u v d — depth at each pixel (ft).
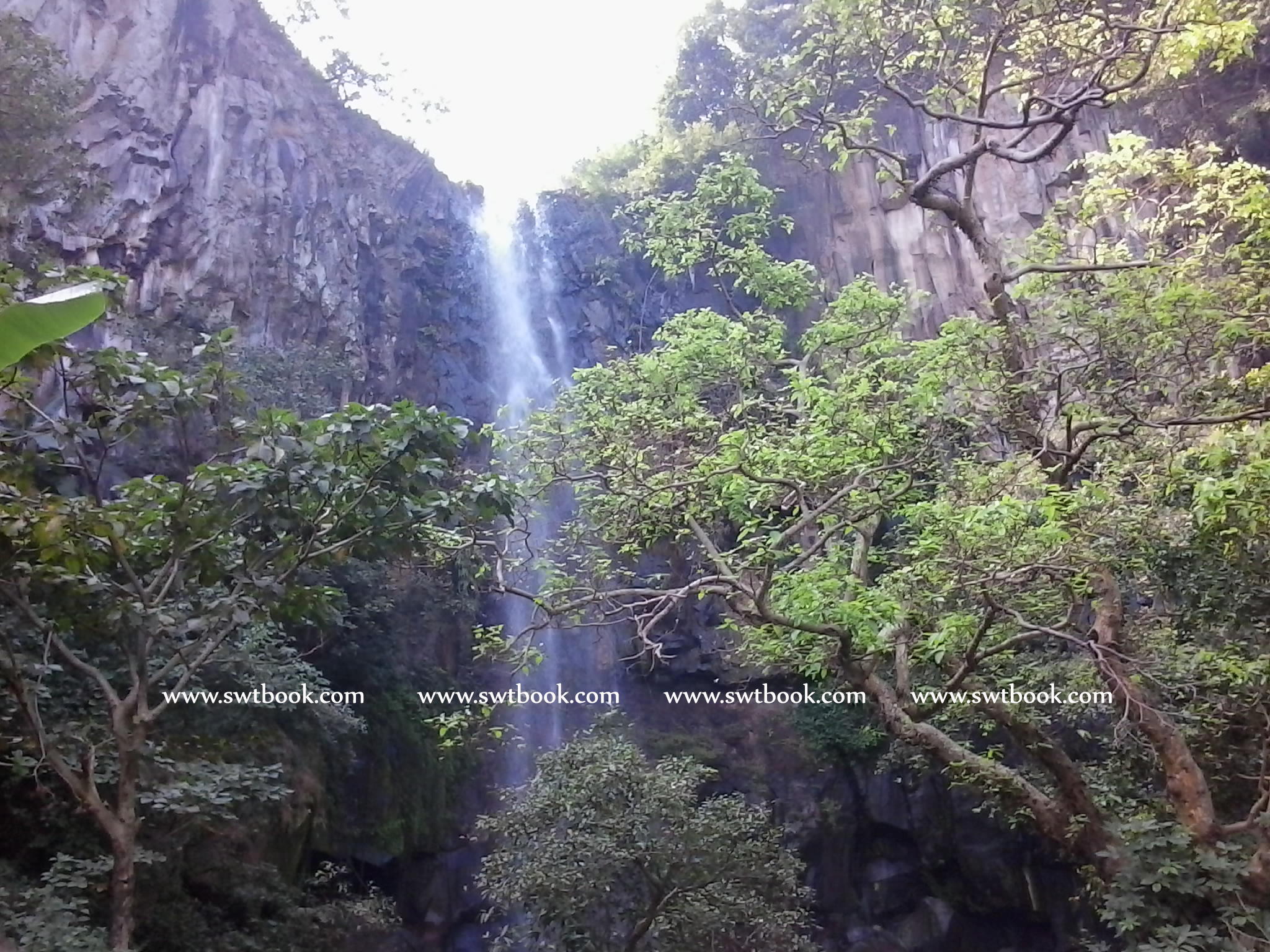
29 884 28.30
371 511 24.50
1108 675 29.25
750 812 38.01
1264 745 30.81
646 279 87.20
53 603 24.21
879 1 36.24
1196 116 64.75
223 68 72.23
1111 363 32.19
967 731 53.72
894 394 31.42
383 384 74.69
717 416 35.12
